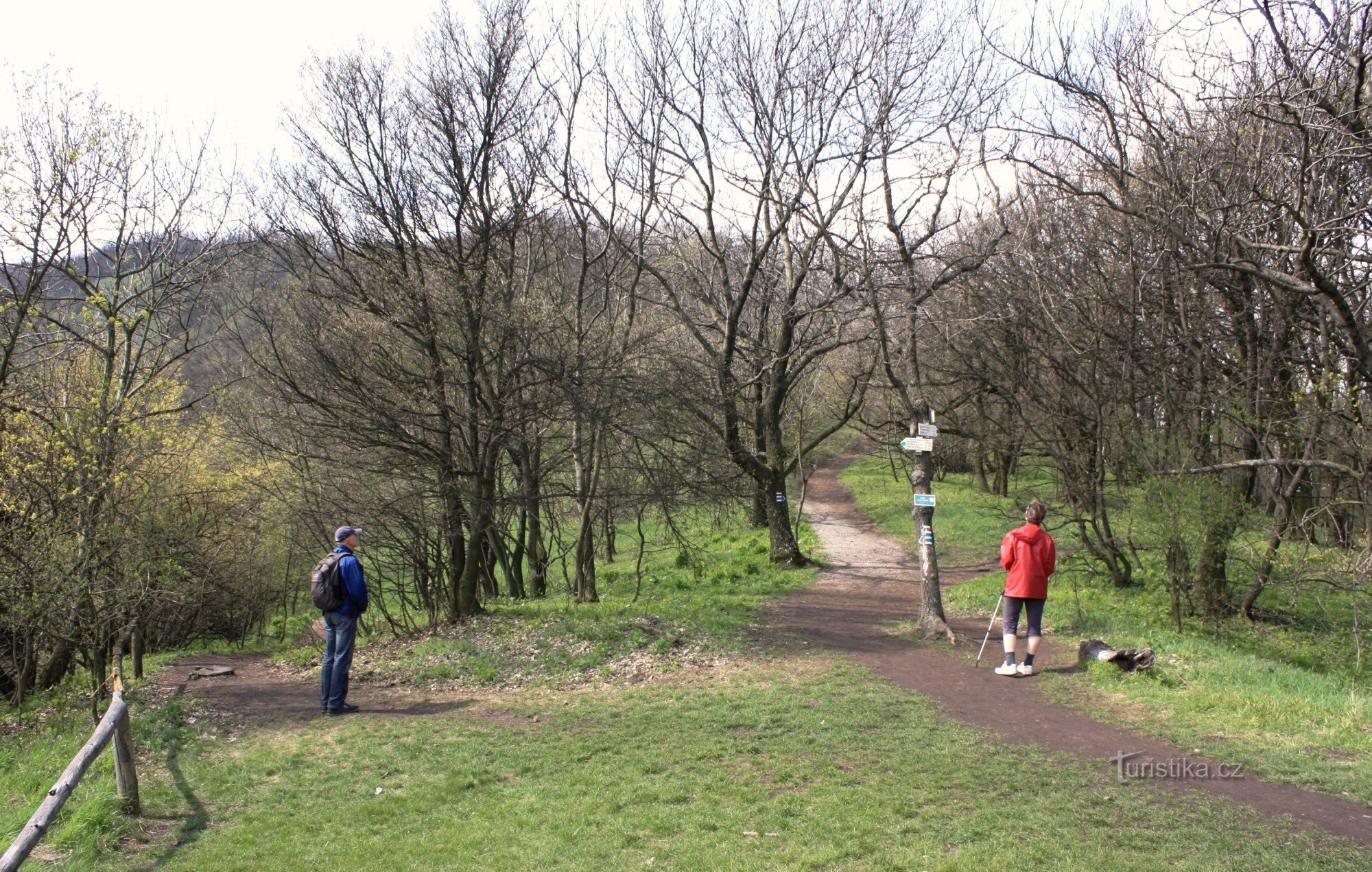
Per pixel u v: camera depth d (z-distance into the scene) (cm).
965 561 2447
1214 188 1242
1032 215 1719
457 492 1437
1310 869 454
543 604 1753
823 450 4359
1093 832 516
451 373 1475
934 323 1778
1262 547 1421
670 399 1638
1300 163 1031
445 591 1569
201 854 557
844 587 2009
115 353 1322
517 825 580
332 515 1453
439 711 923
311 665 1303
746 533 3225
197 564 1446
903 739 729
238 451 1645
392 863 532
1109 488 1767
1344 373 1246
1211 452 1493
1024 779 617
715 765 683
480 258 1477
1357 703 793
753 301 2381
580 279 1734
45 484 1124
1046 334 1631
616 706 902
